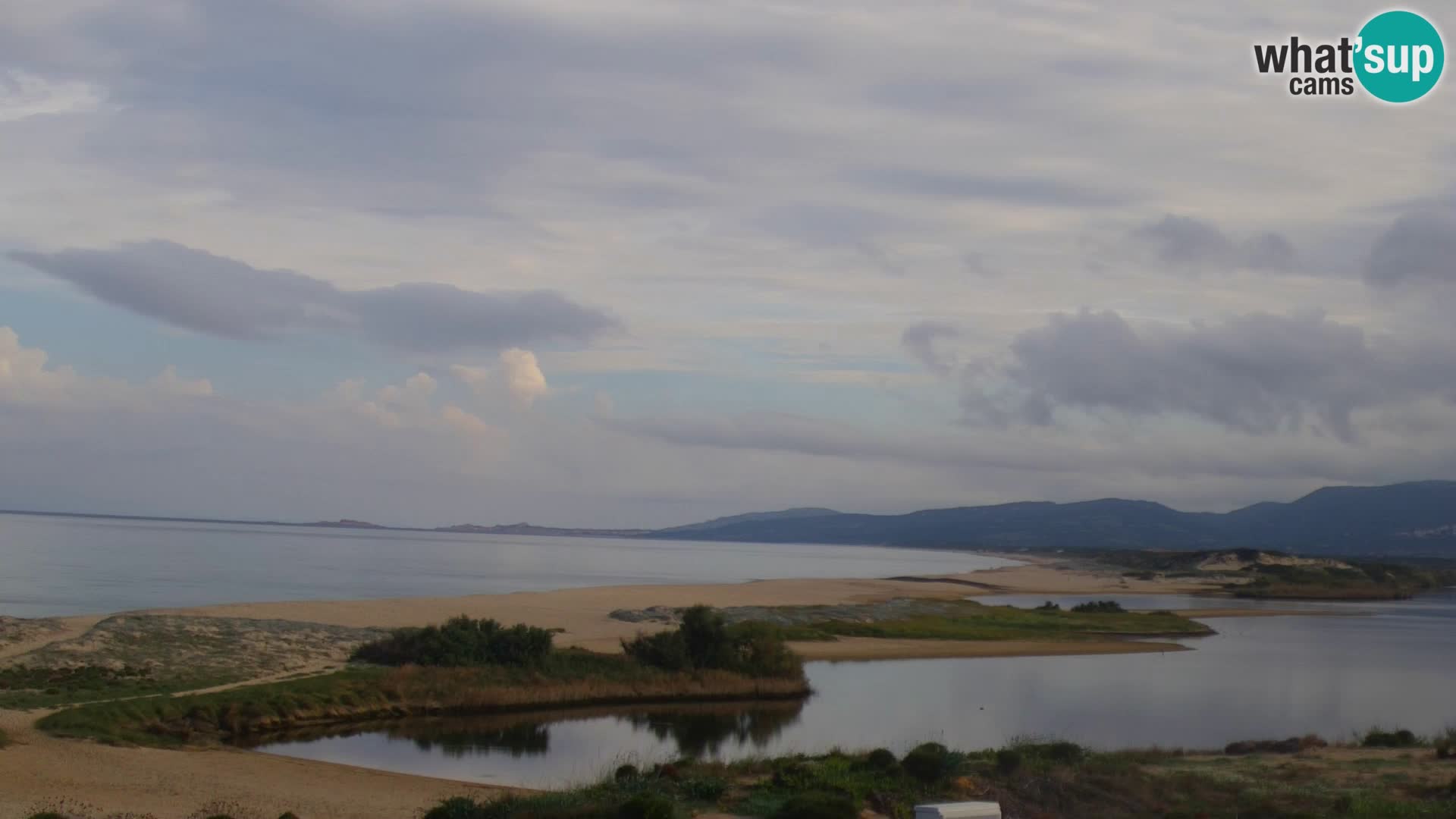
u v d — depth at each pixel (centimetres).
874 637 8362
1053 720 4906
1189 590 18125
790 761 3188
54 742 3491
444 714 4750
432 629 5562
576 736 4397
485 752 4006
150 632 5631
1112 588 17750
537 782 3469
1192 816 2694
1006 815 2748
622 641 5872
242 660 5194
